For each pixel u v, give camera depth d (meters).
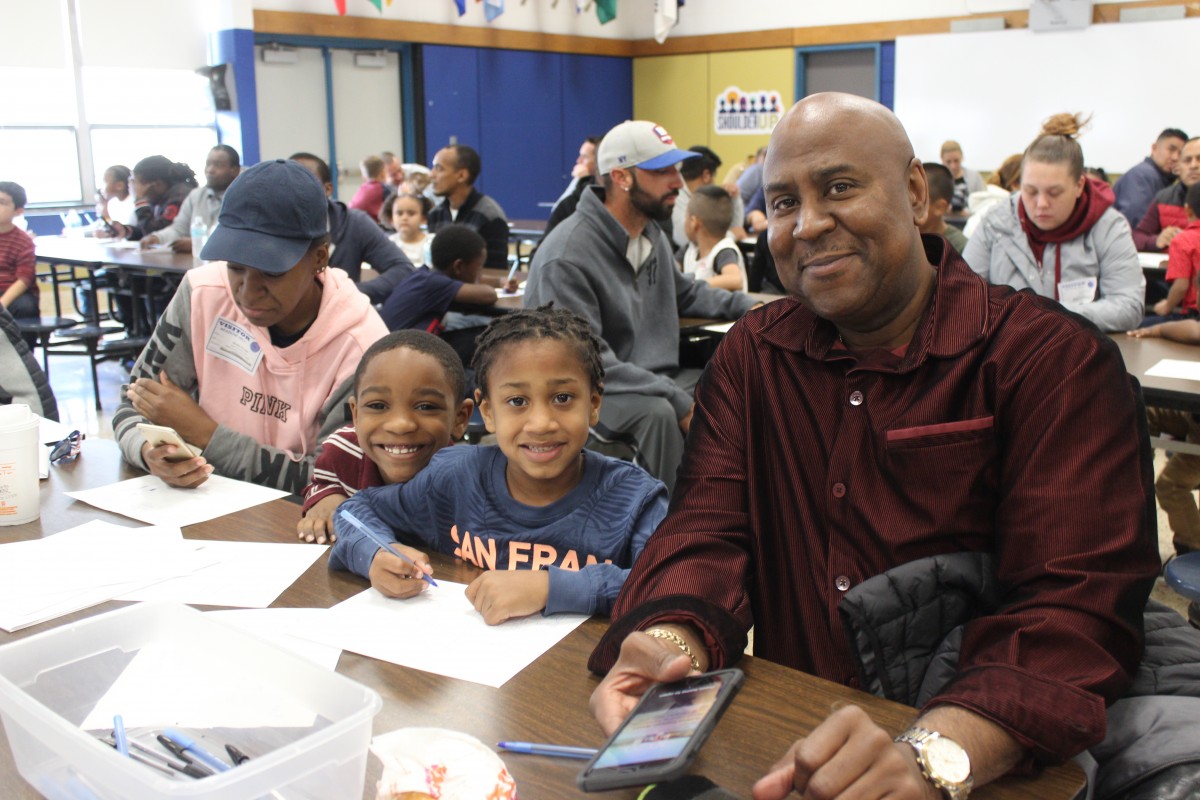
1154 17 8.88
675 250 5.65
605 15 11.54
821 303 1.14
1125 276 3.27
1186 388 2.40
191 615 1.00
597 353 1.44
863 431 1.18
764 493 1.26
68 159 8.83
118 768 0.77
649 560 1.20
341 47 9.80
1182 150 5.91
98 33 8.70
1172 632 1.17
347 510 1.46
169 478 1.78
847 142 1.10
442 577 1.38
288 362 2.01
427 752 0.83
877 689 1.11
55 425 2.19
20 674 0.93
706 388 1.32
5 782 0.90
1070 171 3.21
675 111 12.12
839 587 1.19
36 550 1.47
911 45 10.23
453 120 10.72
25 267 5.74
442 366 1.72
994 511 1.14
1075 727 0.89
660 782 0.77
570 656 1.14
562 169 11.86
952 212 7.72
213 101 9.21
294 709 0.90
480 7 10.70
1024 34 9.56
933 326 1.16
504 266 5.74
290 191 1.83
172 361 2.09
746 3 11.28
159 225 7.18
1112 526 1.01
